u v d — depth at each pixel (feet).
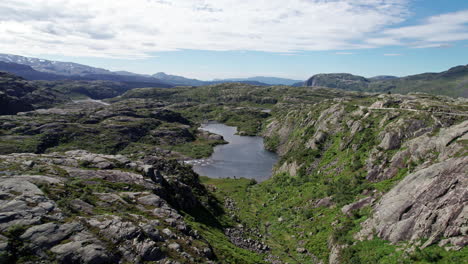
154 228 112.68
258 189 302.45
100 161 183.93
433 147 173.37
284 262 145.38
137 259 93.45
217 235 157.17
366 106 317.01
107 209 121.49
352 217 159.63
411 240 116.47
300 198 229.86
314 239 164.04
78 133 545.03
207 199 220.23
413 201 127.95
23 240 83.61
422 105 244.83
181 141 639.35
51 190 120.06
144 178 172.55
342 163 242.99
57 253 83.56
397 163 188.44
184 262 100.53
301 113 579.07
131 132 617.21
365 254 125.18
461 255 97.55
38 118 611.06
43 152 456.45
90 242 91.45
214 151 576.61
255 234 185.88
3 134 493.77
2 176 127.24
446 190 118.93
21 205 99.71
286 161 341.41
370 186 183.11
